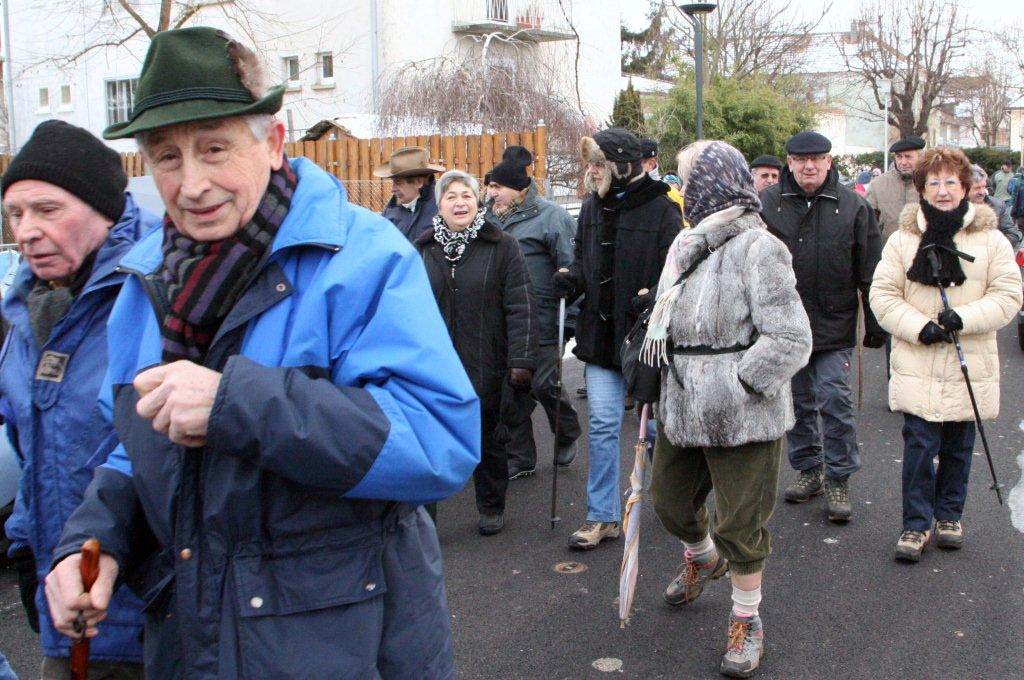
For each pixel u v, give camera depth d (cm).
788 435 571
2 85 2273
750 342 357
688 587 421
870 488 593
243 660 167
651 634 403
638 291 474
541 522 550
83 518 188
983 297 450
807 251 535
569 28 2373
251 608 167
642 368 371
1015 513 538
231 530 168
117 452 197
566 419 649
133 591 193
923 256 454
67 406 236
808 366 553
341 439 161
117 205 251
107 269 236
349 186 1108
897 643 388
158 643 183
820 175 537
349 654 172
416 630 185
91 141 248
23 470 244
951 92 4647
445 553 503
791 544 501
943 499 488
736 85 2425
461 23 2059
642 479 374
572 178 1561
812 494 568
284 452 159
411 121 1532
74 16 2025
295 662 167
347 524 173
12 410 247
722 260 356
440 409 175
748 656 363
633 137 476
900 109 4128
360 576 174
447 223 511
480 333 506
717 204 359
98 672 229
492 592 450
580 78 2531
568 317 639
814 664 372
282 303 174
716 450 362
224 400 157
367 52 1966
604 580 461
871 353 1091
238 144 173
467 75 1562
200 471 171
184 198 173
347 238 177
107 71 2155
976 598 428
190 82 168
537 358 505
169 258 182
